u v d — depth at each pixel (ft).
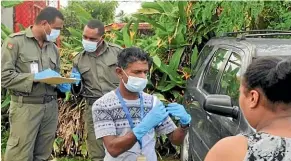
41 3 31.63
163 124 9.39
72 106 21.42
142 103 9.22
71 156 21.67
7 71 13.87
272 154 4.93
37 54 14.46
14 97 14.34
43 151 15.34
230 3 21.31
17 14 29.50
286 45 12.78
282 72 5.12
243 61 12.12
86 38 15.01
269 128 5.21
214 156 5.19
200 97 15.05
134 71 8.89
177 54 22.44
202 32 23.08
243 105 5.49
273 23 21.11
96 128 8.98
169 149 22.25
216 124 12.37
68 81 14.03
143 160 8.95
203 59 17.49
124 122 9.06
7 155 14.57
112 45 15.90
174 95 22.09
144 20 23.44
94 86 15.38
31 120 14.32
